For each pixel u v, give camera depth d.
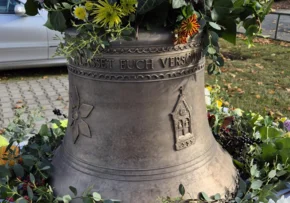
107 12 1.09
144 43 1.18
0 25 4.75
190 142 1.36
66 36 1.25
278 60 6.29
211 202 1.30
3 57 4.89
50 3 1.28
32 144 1.66
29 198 1.35
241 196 1.41
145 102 1.26
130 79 1.23
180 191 1.25
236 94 4.54
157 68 1.22
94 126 1.33
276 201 1.37
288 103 4.23
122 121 1.29
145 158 1.31
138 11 1.11
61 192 1.37
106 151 1.33
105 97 1.27
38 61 5.08
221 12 1.21
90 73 1.26
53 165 1.49
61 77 5.18
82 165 1.37
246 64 6.04
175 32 1.17
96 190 1.31
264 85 4.91
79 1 1.14
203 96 1.43
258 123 2.03
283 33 8.66
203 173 1.37
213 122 1.91
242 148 1.73
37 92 4.55
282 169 1.53
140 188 1.29
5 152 1.67
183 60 1.25
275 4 14.90
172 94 1.28
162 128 1.30
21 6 4.80
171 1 1.13
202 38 1.28
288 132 1.91
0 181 1.43
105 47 1.19
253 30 1.41
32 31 4.91
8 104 4.11
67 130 1.49
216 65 1.36
